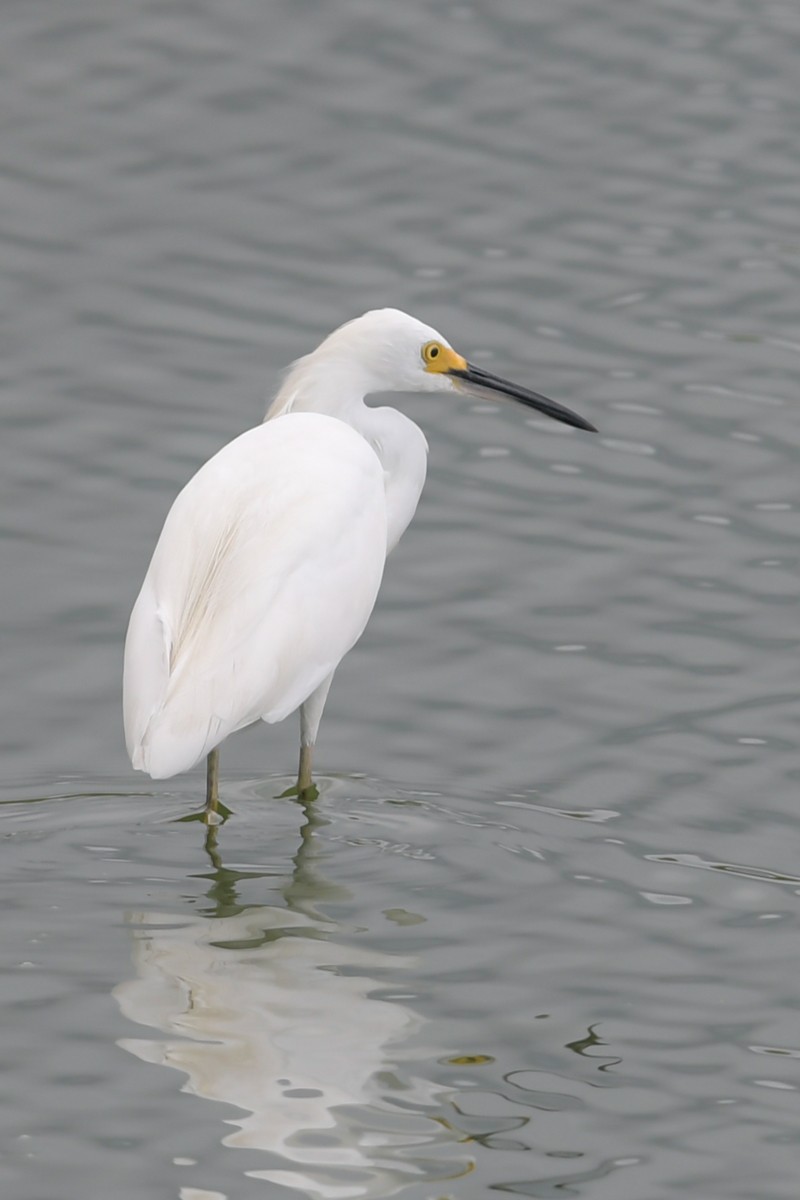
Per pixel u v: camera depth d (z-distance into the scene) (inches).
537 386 655.1
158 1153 343.0
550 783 483.5
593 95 812.6
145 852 451.8
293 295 698.2
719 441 635.5
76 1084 361.7
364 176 765.3
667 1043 383.9
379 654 538.6
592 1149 350.0
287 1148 345.1
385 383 532.1
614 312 698.2
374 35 844.6
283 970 403.5
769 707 514.0
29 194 746.2
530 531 593.0
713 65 831.1
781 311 699.4
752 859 453.1
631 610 556.7
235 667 438.6
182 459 613.3
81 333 673.0
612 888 440.1
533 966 409.1
